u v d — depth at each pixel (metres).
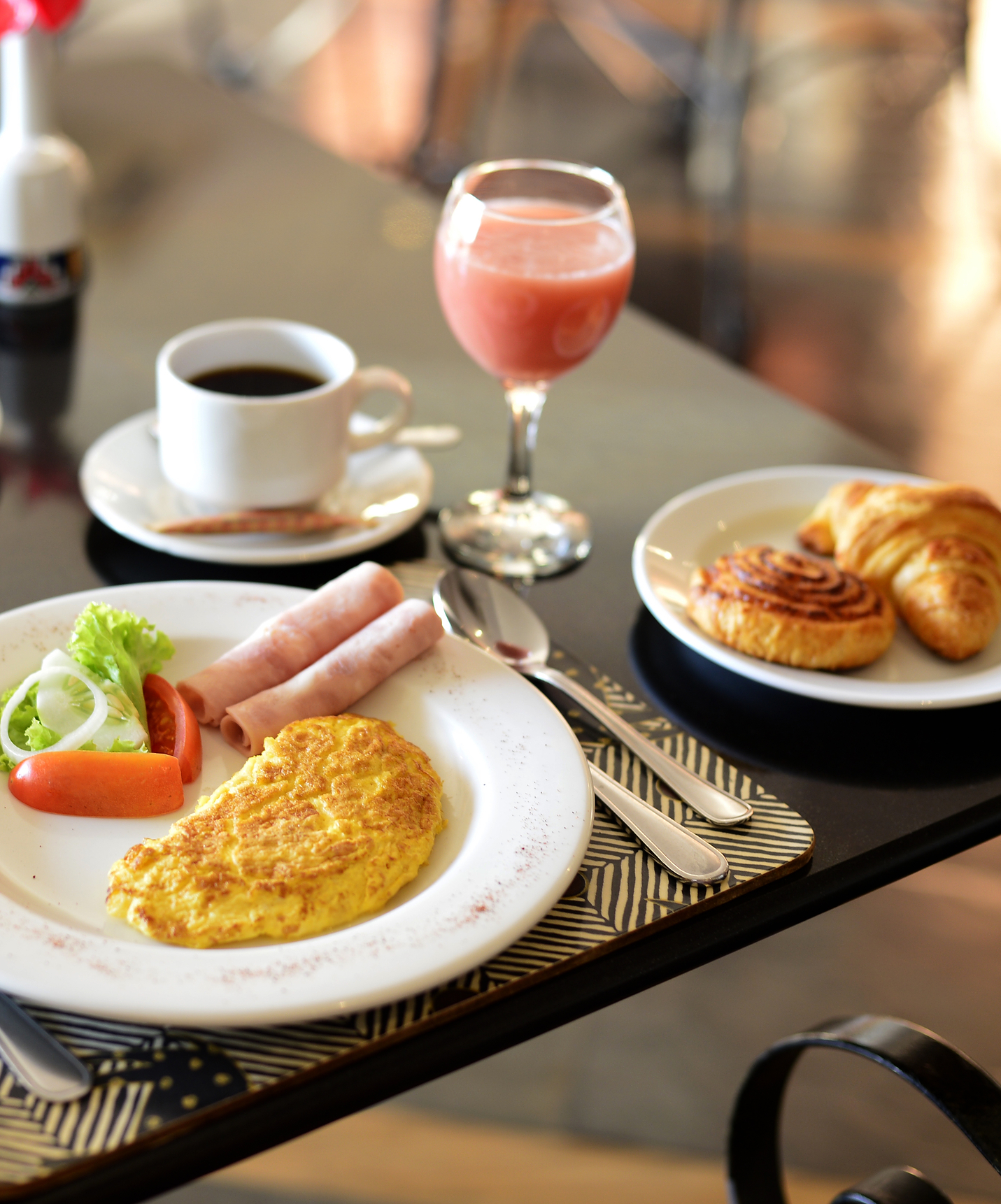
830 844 0.72
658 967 0.63
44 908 0.62
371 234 1.55
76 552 0.95
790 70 4.95
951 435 2.97
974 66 5.10
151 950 0.57
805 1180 1.55
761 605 0.85
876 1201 0.73
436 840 0.67
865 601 0.87
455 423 1.18
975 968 1.79
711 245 3.70
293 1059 0.56
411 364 1.27
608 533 1.03
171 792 0.68
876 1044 0.70
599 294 0.96
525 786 0.69
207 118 1.80
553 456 1.14
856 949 1.81
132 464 1.02
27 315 1.29
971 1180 1.57
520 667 0.83
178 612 0.82
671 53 4.04
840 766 0.79
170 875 0.61
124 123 1.76
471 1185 1.55
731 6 3.83
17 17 1.24
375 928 0.59
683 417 1.23
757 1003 1.75
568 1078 1.68
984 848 1.99
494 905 0.60
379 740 0.71
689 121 4.39
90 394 1.17
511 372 1.01
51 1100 0.53
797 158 4.33
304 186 1.65
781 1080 0.86
